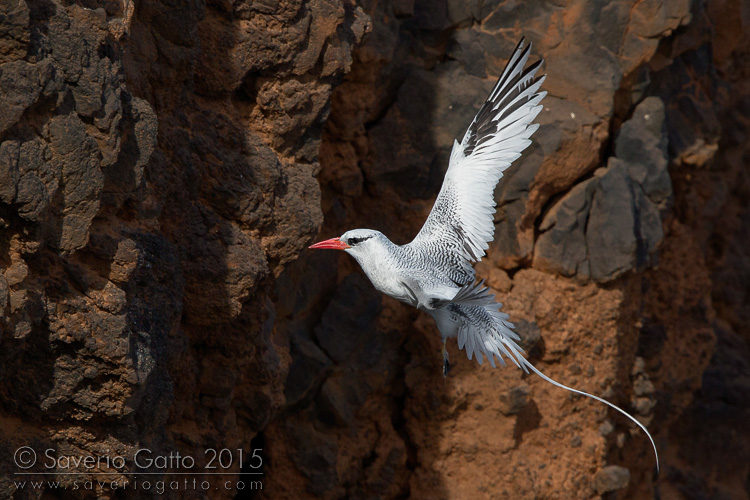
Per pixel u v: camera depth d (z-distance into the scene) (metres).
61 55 8.20
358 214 16.11
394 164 15.92
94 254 8.96
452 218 8.55
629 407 18.25
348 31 12.54
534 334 16.09
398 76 15.88
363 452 16.08
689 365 20.80
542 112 16.38
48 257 8.43
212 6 11.43
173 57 10.70
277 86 12.07
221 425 12.34
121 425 9.36
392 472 16.22
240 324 12.13
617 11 16.38
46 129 8.12
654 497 19.70
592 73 16.47
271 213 11.95
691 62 19.58
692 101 19.45
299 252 12.36
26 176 7.88
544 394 16.69
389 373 16.20
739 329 23.58
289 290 14.61
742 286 23.52
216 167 11.45
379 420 16.28
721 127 22.00
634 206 16.92
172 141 10.92
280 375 13.26
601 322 16.92
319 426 15.48
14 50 7.75
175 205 10.98
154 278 10.04
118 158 9.20
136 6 10.34
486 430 16.25
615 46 16.55
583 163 16.50
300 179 12.41
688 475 21.39
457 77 16.19
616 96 17.16
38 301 8.23
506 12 16.34
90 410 9.02
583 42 16.44
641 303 18.53
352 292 15.54
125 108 9.09
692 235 20.92
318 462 15.14
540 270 16.72
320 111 12.49
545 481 16.41
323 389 15.31
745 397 22.30
